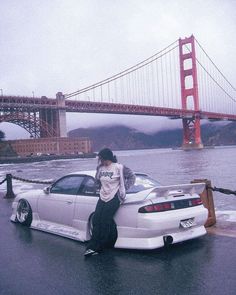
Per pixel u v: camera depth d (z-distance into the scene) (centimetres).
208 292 381
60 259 508
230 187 1772
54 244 584
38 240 612
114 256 512
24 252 547
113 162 526
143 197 508
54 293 393
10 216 847
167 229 509
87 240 586
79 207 596
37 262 498
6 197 1170
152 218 499
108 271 454
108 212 517
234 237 588
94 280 427
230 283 402
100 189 533
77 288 405
